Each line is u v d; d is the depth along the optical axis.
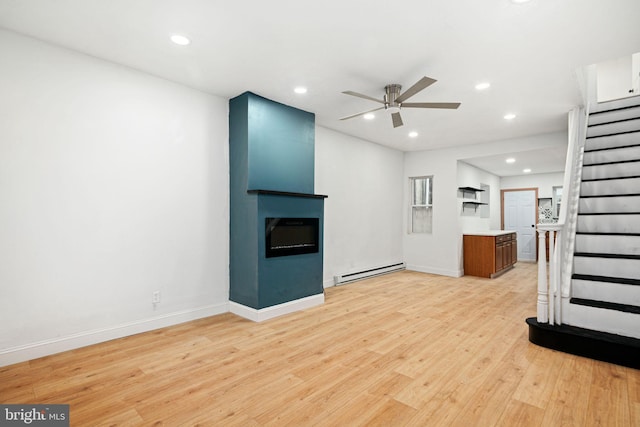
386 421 1.76
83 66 2.71
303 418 1.79
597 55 2.65
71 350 2.65
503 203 8.59
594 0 1.95
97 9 2.11
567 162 3.48
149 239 3.11
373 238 6.00
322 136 4.95
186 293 3.39
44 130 2.53
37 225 2.50
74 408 1.86
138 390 2.06
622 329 2.55
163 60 2.83
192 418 1.78
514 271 6.62
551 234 2.86
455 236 6.05
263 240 3.47
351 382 2.18
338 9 2.08
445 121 4.48
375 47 2.56
